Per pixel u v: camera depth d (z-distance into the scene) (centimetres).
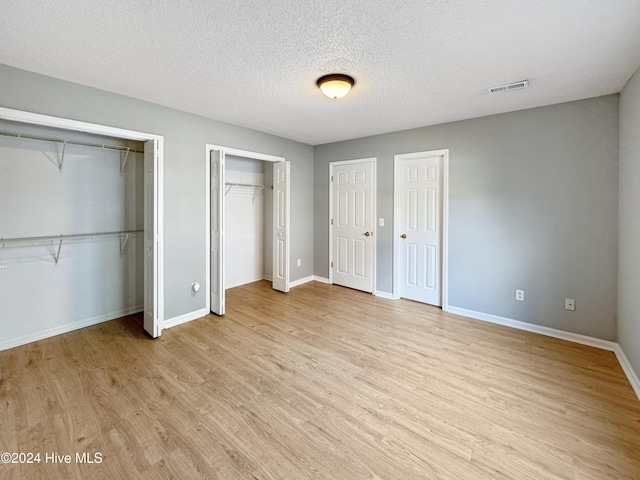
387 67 230
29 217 287
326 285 503
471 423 185
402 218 427
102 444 166
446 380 230
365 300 425
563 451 163
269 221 535
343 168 482
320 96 288
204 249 360
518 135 323
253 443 168
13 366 244
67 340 294
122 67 231
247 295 448
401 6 161
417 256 415
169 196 323
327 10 164
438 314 371
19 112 231
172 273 330
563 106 298
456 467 154
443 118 353
